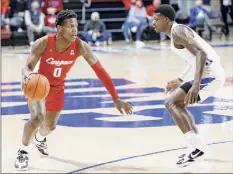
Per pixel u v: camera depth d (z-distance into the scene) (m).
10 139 8.48
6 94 12.98
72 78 15.73
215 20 29.81
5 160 7.25
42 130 7.39
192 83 6.70
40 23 24.67
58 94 7.13
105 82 6.96
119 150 7.70
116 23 28.78
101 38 26.20
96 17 25.84
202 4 28.25
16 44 25.53
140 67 17.66
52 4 25.58
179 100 6.76
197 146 6.69
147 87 13.66
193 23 26.86
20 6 24.92
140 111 10.66
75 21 6.61
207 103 11.28
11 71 17.25
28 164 7.05
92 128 9.23
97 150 7.72
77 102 11.84
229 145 7.84
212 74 6.81
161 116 10.13
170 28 6.82
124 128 9.17
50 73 6.91
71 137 8.58
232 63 17.67
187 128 6.70
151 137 8.47
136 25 26.39
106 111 10.77
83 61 20.39
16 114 10.54
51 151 7.73
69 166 6.91
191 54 6.67
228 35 28.64
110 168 6.77
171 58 20.03
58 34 6.64
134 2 26.53
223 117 9.91
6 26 24.92
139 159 7.18
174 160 7.09
